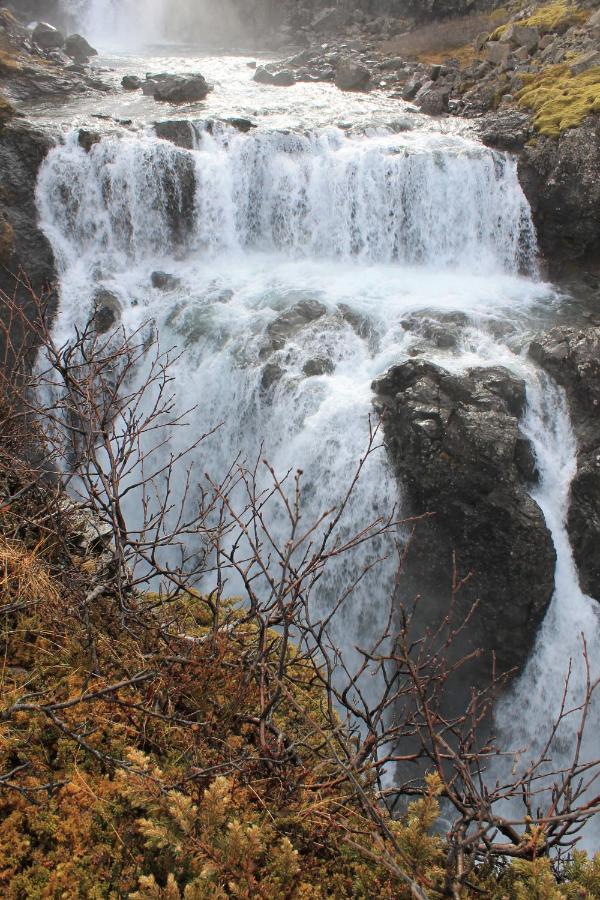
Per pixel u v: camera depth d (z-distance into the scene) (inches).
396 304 505.4
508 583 389.1
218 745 124.0
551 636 397.4
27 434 170.2
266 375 446.9
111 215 552.1
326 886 107.3
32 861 107.2
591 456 403.2
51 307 496.7
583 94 589.9
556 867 110.7
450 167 560.1
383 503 407.2
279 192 574.2
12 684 131.4
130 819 112.2
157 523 153.9
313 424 424.2
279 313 491.5
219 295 513.7
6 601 143.6
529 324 484.4
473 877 108.0
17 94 677.3
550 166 553.0
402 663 119.8
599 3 698.8
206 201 565.6
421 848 102.7
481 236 574.9
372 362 457.7
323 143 588.4
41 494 166.4
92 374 168.1
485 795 107.7
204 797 103.3
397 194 563.5
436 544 398.6
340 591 411.5
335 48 878.4
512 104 644.7
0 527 153.3
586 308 510.0
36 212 541.0
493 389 410.3
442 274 567.2
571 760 387.9
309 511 422.3
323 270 561.6
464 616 395.9
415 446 398.0
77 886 103.1
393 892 104.0
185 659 132.4
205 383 463.8
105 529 175.5
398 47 852.6
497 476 385.1
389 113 682.8
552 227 559.2
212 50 1023.0
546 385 430.0
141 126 595.2
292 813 114.0
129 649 138.6
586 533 396.8
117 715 126.3
